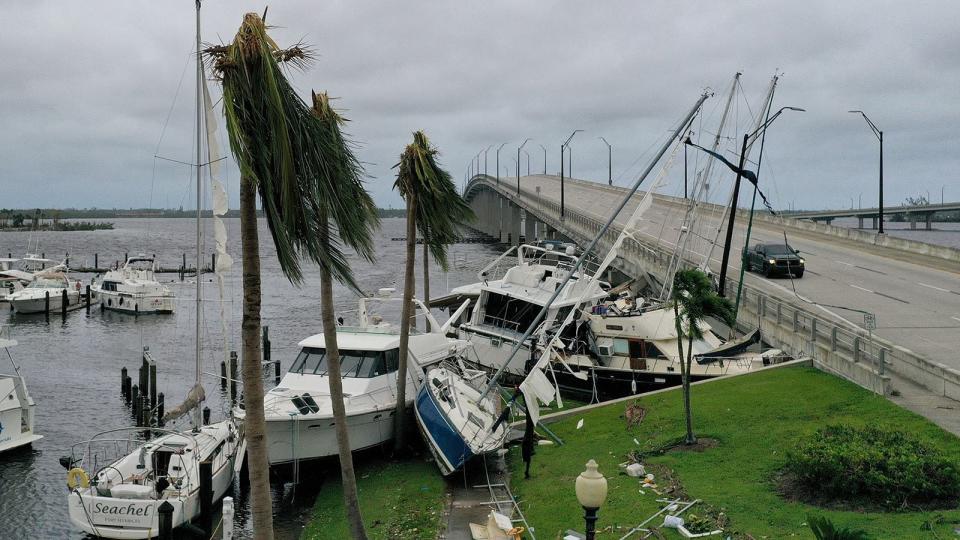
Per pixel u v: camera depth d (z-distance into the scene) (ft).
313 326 173.99
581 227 223.10
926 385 65.21
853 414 59.36
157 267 328.08
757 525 43.32
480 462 66.39
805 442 48.14
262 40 35.83
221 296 87.97
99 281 276.21
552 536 47.96
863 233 179.73
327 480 69.46
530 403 60.08
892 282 121.60
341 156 43.45
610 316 92.73
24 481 75.15
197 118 82.84
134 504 59.11
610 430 67.51
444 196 78.48
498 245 466.29
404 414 73.77
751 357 85.81
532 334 86.63
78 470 61.26
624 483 53.72
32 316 195.72
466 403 72.69
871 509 43.32
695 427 62.59
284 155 36.19
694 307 58.80
